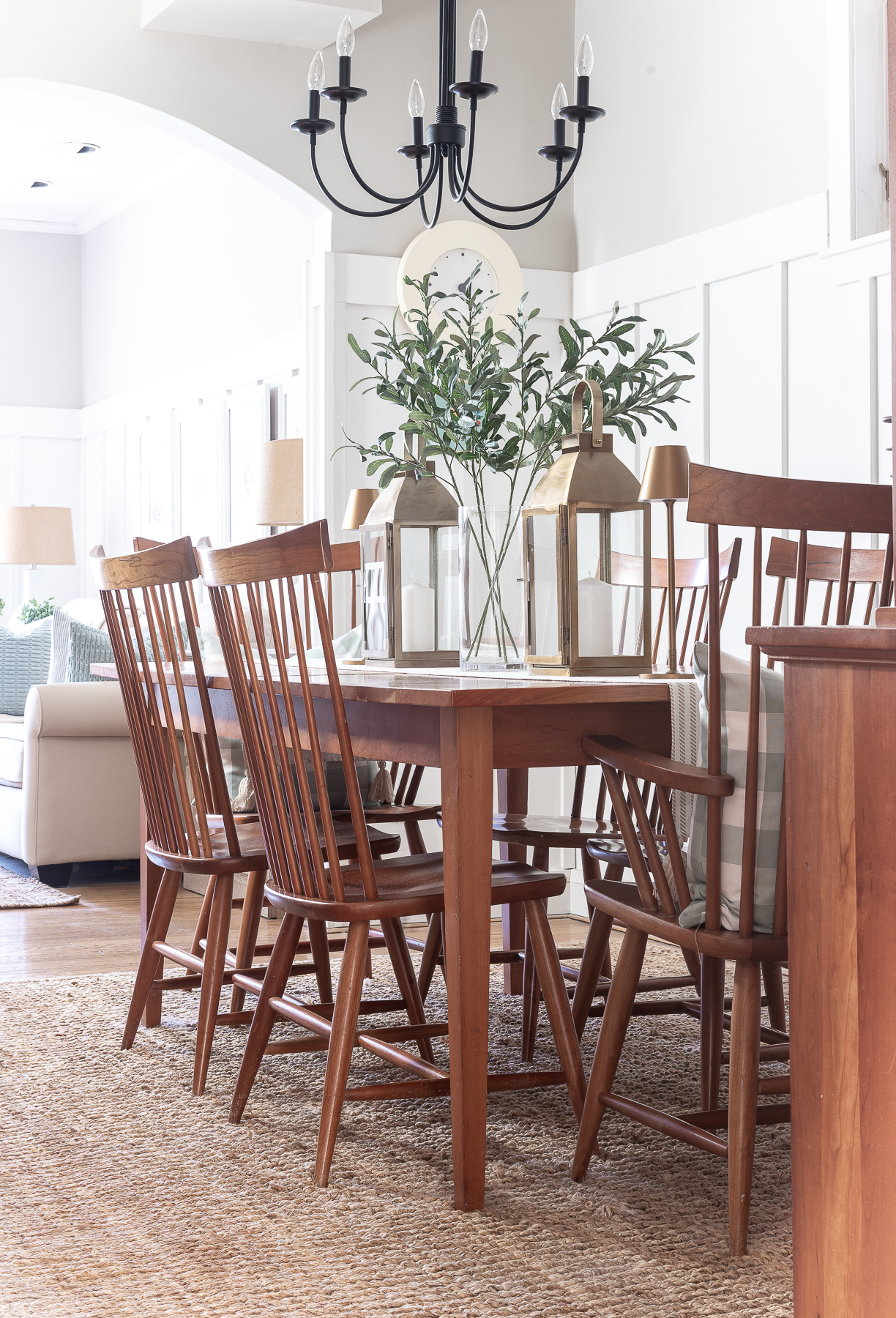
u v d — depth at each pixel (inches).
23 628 263.3
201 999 104.6
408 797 131.6
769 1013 106.0
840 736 49.6
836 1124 49.9
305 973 115.2
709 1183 85.5
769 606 157.8
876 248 141.4
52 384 350.9
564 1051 89.6
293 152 178.9
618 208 184.7
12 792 201.9
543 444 104.7
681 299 172.7
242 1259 74.0
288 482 195.8
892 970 47.2
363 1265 73.1
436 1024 98.0
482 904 80.2
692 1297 69.4
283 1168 87.8
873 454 143.5
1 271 344.2
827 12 147.0
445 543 111.3
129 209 318.7
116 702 194.5
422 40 185.6
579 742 82.3
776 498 73.7
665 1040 119.5
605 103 187.5
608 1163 89.0
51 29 167.9
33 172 301.6
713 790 72.9
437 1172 87.1
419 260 181.8
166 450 295.7
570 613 93.7
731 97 164.6
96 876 209.5
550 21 193.0
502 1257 74.1
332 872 83.8
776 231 156.1
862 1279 48.6
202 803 102.6
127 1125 96.3
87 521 350.9
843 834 49.5
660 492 100.7
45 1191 83.7
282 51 179.3
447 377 107.6
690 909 75.9
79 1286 70.6
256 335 250.5
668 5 175.2
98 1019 124.9
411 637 110.5
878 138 146.3
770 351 157.9
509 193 190.1
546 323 191.8
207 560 90.4
